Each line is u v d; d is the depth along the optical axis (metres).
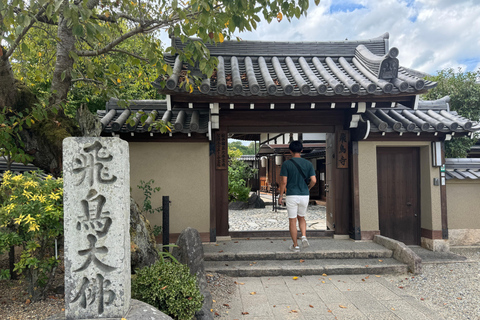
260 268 4.80
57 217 2.97
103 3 4.28
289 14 3.55
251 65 6.11
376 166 6.16
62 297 3.29
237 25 3.36
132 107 6.70
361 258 5.27
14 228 3.21
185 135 6.09
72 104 10.26
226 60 6.56
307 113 6.29
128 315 2.29
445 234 6.07
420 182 6.41
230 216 11.20
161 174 6.11
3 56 3.77
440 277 4.69
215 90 4.94
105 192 2.31
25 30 3.35
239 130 6.30
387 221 6.39
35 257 3.21
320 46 6.84
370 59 5.86
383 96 5.21
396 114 6.29
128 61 4.86
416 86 4.95
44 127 4.45
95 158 2.32
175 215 6.08
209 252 5.29
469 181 6.42
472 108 7.95
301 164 5.38
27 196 3.02
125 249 2.35
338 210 6.29
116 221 2.30
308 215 11.23
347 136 6.28
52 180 3.38
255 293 4.09
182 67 5.71
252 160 23.41
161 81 4.62
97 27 2.82
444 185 6.12
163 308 2.85
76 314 2.25
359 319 3.37
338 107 5.75
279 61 6.61
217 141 6.22
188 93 4.94
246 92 4.93
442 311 3.57
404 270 4.87
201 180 6.13
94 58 5.21
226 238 6.20
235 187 13.80
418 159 6.45
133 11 4.39
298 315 3.46
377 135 6.11
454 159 6.56
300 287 4.30
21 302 3.17
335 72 5.95
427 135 6.11
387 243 5.48
